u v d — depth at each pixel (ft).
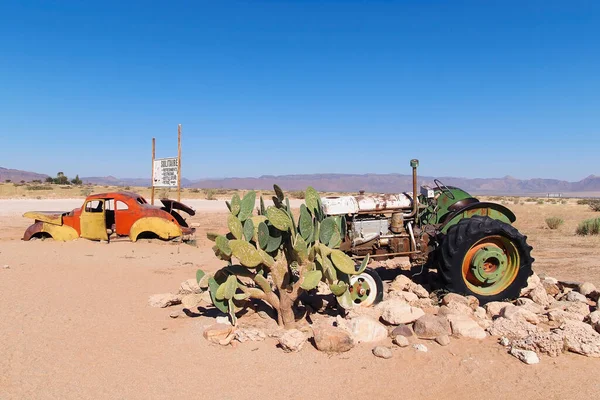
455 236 21.89
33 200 113.39
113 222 46.21
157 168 53.93
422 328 16.98
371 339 16.67
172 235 42.91
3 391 12.77
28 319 18.85
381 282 20.74
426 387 13.55
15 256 33.96
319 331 16.06
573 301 21.77
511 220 24.95
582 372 14.43
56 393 12.81
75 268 30.17
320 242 18.07
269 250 17.44
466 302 20.62
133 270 30.30
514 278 22.43
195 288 22.38
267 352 15.72
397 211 23.97
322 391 13.26
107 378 13.78
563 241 48.73
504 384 13.70
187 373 14.21
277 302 18.04
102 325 18.44
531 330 17.07
